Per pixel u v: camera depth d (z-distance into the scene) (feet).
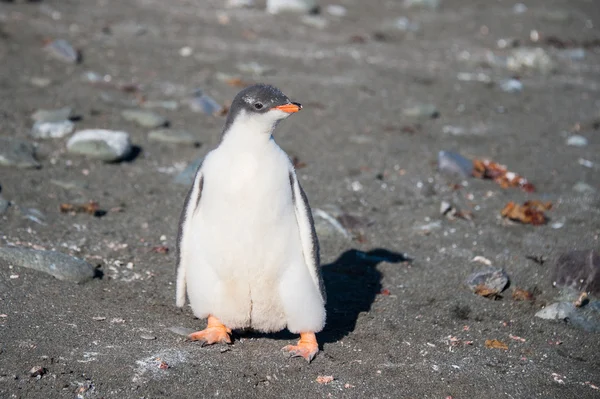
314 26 94.84
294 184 28.99
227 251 28.32
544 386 29.63
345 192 51.26
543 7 108.78
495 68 85.92
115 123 59.16
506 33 97.71
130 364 28.19
